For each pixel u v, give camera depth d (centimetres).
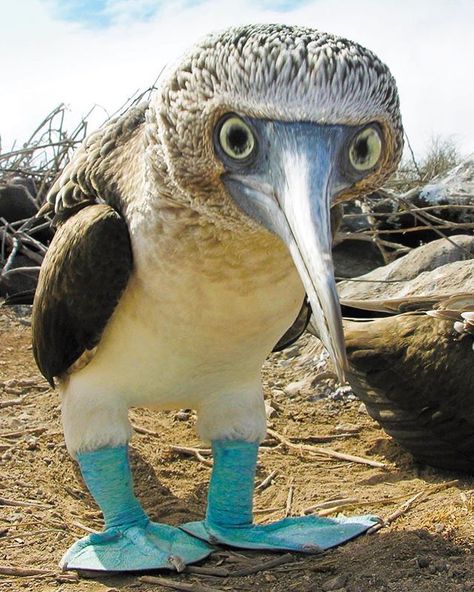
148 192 44
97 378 51
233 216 41
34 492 63
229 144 39
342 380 36
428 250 103
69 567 51
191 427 77
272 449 73
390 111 39
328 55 37
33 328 54
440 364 62
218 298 45
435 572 47
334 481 66
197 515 61
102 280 47
